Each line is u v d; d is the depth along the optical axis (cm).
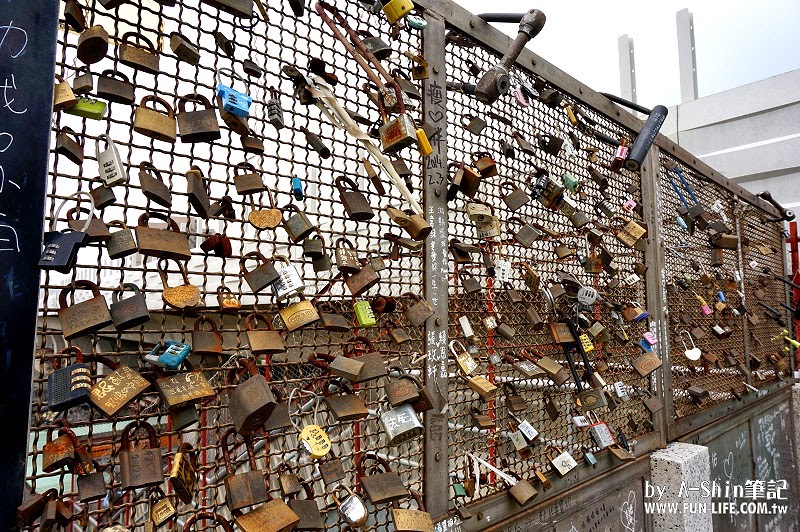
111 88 94
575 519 212
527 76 219
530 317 192
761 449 437
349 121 127
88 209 95
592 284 240
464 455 170
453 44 187
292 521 100
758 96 643
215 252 108
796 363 580
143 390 89
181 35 104
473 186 170
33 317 87
